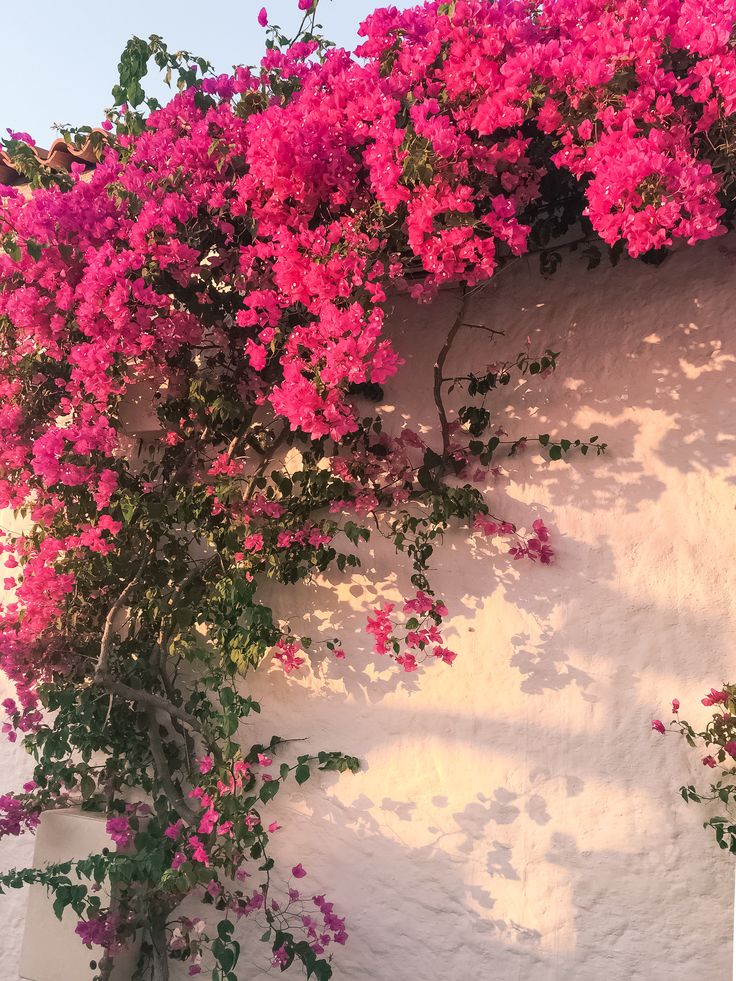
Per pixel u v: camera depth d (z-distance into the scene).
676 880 3.03
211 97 3.42
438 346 3.62
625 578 3.23
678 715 3.10
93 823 3.72
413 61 2.80
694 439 3.20
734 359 3.17
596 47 2.55
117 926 3.57
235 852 3.46
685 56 2.55
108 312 3.09
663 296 3.29
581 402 3.36
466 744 3.38
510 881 3.24
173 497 3.70
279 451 3.80
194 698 3.79
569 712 3.25
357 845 3.49
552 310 3.45
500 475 3.44
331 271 2.82
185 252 3.16
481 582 3.44
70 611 3.84
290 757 3.65
